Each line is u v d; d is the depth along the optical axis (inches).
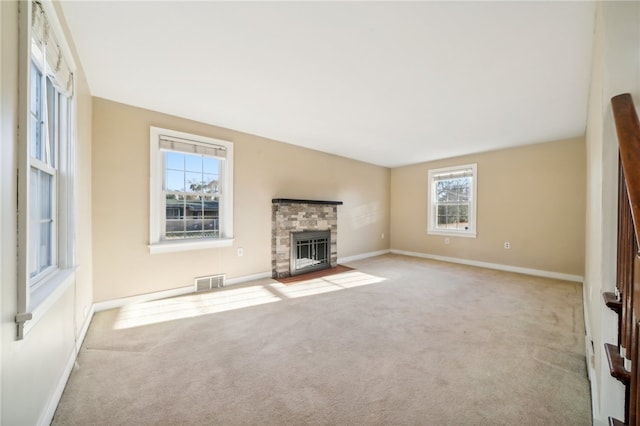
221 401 58.6
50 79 63.1
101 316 103.8
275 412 55.4
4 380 36.0
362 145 180.4
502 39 72.2
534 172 173.8
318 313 108.7
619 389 47.3
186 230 134.8
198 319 102.4
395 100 110.7
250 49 78.1
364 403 58.1
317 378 66.7
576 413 55.6
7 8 37.8
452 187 217.6
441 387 63.3
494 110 119.8
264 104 115.4
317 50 78.4
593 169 81.4
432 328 95.0
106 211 110.4
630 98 42.6
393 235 257.1
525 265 177.0
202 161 140.0
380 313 108.8
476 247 200.7
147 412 55.3
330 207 196.2
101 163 109.2
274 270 165.9
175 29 69.9
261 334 90.4
